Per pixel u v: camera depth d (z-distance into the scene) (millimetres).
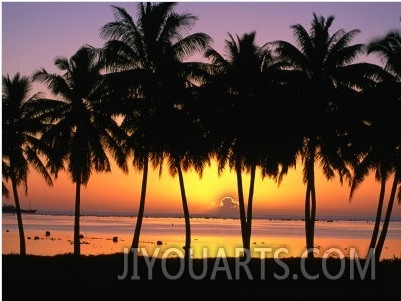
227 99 43969
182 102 42562
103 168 46250
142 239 107375
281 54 43562
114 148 46000
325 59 43875
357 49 43281
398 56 42156
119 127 45000
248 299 29781
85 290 31047
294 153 42906
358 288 32656
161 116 42000
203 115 43406
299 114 42906
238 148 43969
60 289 31219
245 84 44094
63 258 42000
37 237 99812
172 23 42844
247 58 44344
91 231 139125
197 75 43000
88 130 45625
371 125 42812
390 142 42219
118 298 29578
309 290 31984
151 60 43344
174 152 43438
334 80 44188
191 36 42750
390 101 42188
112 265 38438
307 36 43719
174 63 42500
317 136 44406
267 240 109688
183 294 30656
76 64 46531
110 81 42219
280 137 42688
